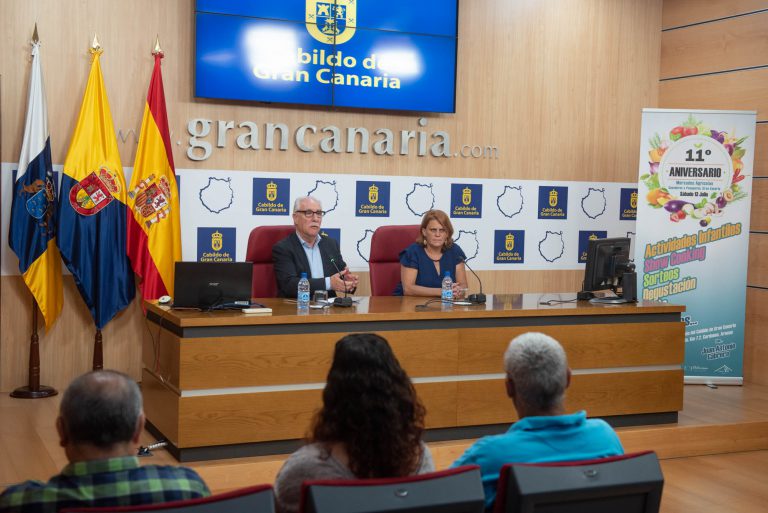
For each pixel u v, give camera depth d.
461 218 6.30
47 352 5.22
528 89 6.43
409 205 6.13
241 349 3.75
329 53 5.76
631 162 6.79
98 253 5.08
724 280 5.92
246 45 5.53
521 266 6.50
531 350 2.15
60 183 5.16
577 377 4.44
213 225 5.60
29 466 3.79
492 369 4.25
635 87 6.77
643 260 5.90
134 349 5.42
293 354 3.85
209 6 5.42
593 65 6.61
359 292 6.01
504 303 4.54
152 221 5.21
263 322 3.77
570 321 4.42
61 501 1.66
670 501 3.91
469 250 6.34
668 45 6.76
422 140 6.12
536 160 6.48
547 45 6.46
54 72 5.11
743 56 6.18
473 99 6.27
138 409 1.76
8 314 5.11
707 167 5.88
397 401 1.91
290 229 4.90
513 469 1.82
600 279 4.73
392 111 6.05
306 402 3.88
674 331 4.64
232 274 3.90
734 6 6.23
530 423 2.08
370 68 5.87
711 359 5.93
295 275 4.68
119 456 1.73
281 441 3.87
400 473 1.90
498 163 6.38
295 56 5.67
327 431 1.91
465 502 1.77
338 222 5.94
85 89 5.15
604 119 6.68
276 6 5.60
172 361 3.77
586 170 6.65
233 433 3.77
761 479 4.27
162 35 5.38
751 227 6.16
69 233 5.00
